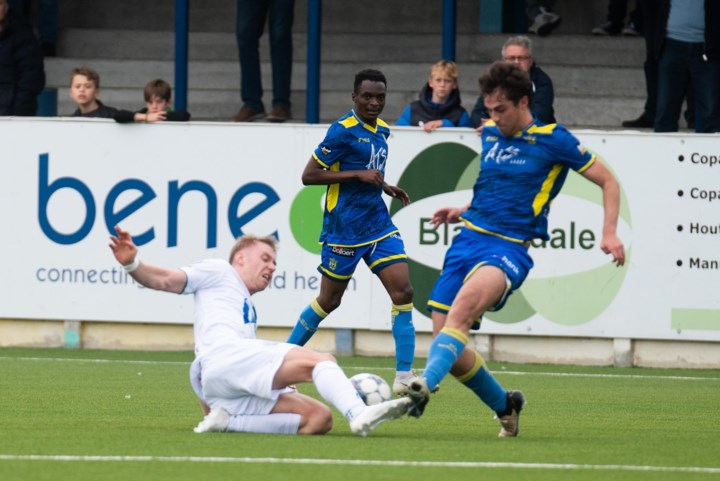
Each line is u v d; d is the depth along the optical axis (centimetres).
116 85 4981
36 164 3597
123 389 2766
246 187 3550
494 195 1981
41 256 3616
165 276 1959
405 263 2664
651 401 2717
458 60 5025
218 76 4966
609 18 5041
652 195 3462
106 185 3588
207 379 1969
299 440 1922
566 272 3494
